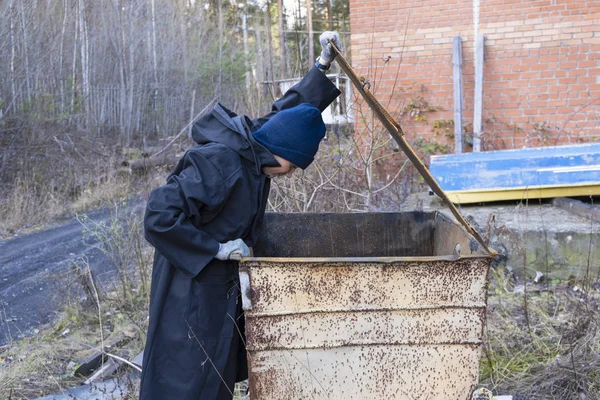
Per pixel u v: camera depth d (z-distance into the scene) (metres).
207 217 2.37
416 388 2.34
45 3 15.12
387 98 8.68
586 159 5.54
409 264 2.25
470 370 2.33
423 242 3.29
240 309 2.48
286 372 2.32
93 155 13.22
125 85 17.30
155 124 18.33
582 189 5.64
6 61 12.27
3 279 6.40
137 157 13.30
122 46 17.67
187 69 21.00
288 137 2.44
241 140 2.42
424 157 8.39
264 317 2.29
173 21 22.27
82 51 16.20
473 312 2.30
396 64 8.62
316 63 2.86
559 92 8.08
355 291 2.27
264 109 6.44
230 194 2.38
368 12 8.68
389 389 2.34
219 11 28.66
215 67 21.39
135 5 20.38
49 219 9.64
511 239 4.97
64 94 14.75
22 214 9.47
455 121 8.25
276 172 2.53
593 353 3.38
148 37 19.66
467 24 8.33
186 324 2.35
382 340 2.30
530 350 3.66
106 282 5.72
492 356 3.57
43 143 11.96
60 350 4.28
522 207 5.74
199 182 2.29
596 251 4.78
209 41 24.36
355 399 2.34
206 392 2.36
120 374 3.71
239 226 2.43
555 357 3.51
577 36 7.93
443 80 8.48
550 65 8.07
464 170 5.90
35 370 3.96
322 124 2.53
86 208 10.27
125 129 16.61
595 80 7.93
